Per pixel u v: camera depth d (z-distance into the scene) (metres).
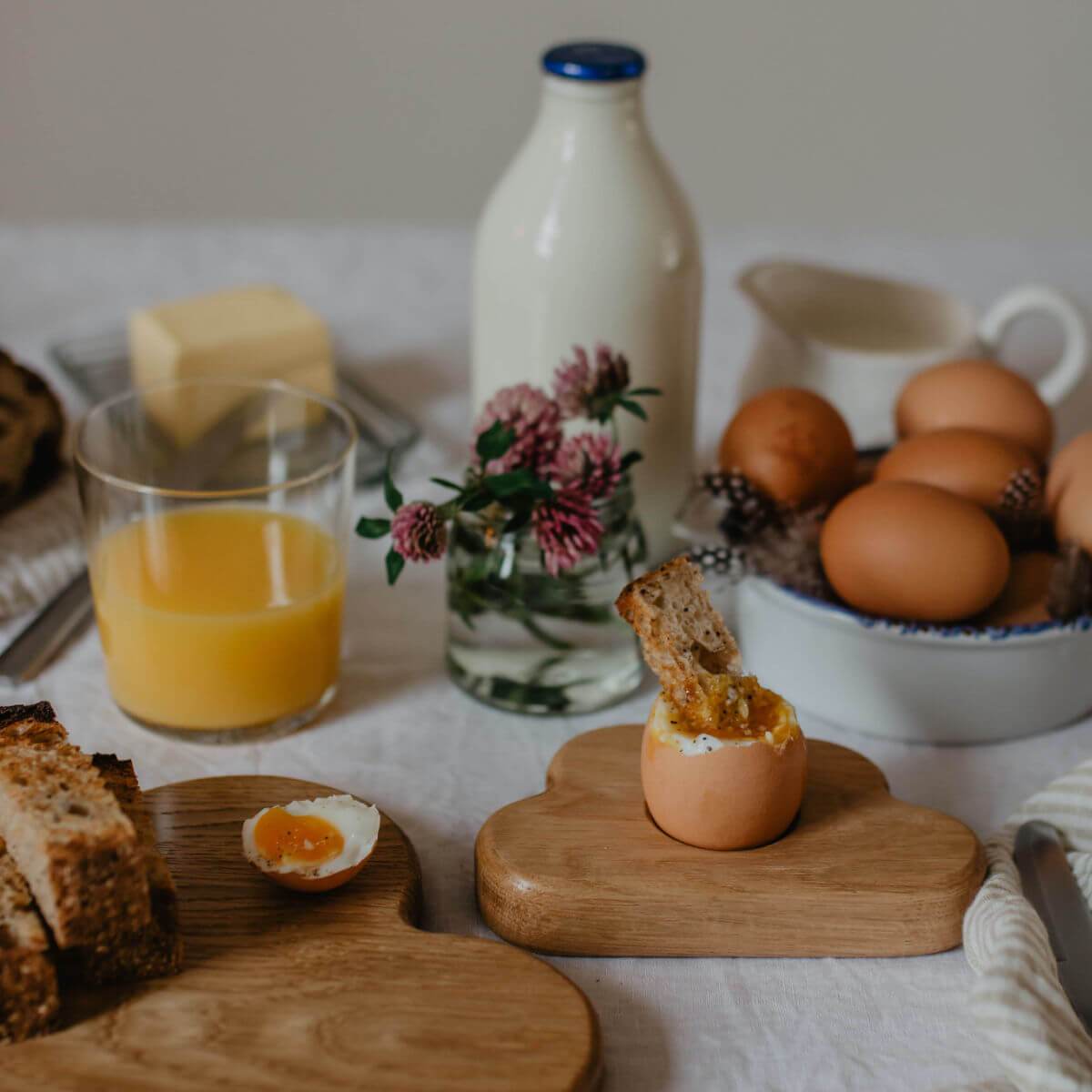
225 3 1.62
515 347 0.88
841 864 0.65
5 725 0.66
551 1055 0.55
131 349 1.15
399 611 0.94
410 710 0.83
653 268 0.85
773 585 0.76
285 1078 0.53
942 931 0.64
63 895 0.55
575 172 0.84
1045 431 0.86
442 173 1.74
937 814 0.68
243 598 0.76
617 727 0.75
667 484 0.92
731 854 0.65
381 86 1.68
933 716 0.78
